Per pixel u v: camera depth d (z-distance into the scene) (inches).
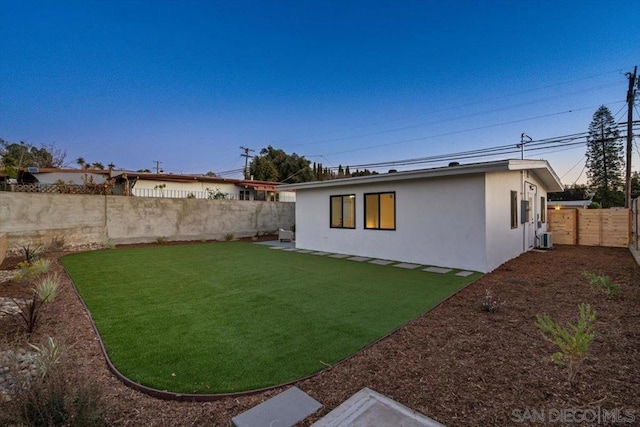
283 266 303.6
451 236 294.8
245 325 146.6
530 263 312.3
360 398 87.0
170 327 144.5
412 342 126.1
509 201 331.9
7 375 98.6
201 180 755.4
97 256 364.2
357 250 374.9
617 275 248.7
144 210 494.0
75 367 105.2
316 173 1466.5
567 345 95.8
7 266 297.3
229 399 88.5
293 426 76.7
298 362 109.7
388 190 343.3
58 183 465.1
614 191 1044.5
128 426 77.4
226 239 570.6
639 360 107.3
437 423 76.0
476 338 128.9
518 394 88.2
